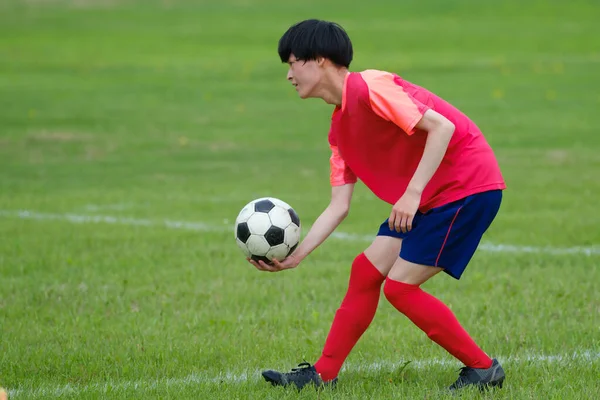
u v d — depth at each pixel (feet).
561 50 294.66
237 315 63.26
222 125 180.65
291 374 47.47
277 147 157.38
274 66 265.95
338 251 83.92
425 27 351.25
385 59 272.92
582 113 189.67
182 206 107.86
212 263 79.15
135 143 160.76
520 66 261.24
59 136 166.40
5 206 107.55
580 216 98.53
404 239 45.80
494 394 45.75
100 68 263.29
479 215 45.03
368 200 112.16
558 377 48.03
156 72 256.11
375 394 46.06
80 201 111.34
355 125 45.19
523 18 375.66
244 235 48.24
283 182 125.18
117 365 52.13
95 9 411.34
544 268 75.56
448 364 51.62
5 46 308.40
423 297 45.83
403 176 46.09
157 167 138.62
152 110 197.88
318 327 60.59
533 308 63.36
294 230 48.55
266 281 72.95
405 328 59.31
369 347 55.42
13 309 64.75
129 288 71.05
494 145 154.81
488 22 365.61
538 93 216.13
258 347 55.36
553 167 133.39
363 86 43.96
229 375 50.16
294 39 45.16
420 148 45.03
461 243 45.24
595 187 116.78
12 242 86.89
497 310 62.85
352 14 389.60
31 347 55.77
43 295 68.54
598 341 55.62
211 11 403.13
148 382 48.75
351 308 47.67
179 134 170.40
